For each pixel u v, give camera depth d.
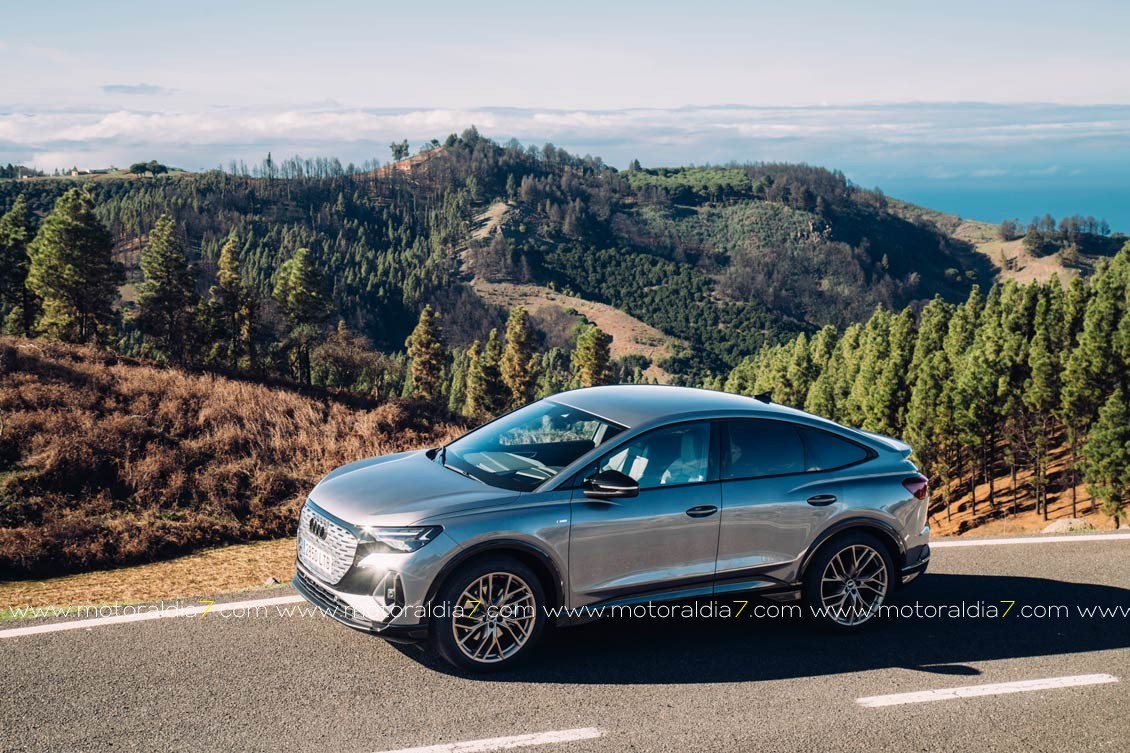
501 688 4.54
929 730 4.29
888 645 5.46
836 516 5.54
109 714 4.04
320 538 4.78
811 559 5.52
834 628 5.61
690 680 4.77
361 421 24.00
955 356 80.25
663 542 5.05
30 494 14.84
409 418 25.66
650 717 4.27
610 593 4.96
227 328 79.81
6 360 24.30
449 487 4.87
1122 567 7.35
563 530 4.75
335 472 5.47
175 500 15.32
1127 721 4.48
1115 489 47.56
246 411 22.00
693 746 3.98
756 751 3.97
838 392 87.06
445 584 4.54
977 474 70.62
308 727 3.99
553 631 5.45
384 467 5.39
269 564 11.78
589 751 3.88
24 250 74.44
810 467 5.62
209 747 3.76
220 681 4.47
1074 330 68.88
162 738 3.82
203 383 25.23
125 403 22.55
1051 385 57.88
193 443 18.62
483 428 5.81
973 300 97.06
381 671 4.69
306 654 4.89
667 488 5.11
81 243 66.38
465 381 134.12
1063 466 62.28
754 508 5.30
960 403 60.88
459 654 4.60
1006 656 5.34
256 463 17.97
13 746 3.69
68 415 19.03
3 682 4.35
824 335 121.62
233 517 14.69
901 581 5.85
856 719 4.36
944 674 5.02
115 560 12.31
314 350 83.19
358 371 81.44
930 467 64.19
